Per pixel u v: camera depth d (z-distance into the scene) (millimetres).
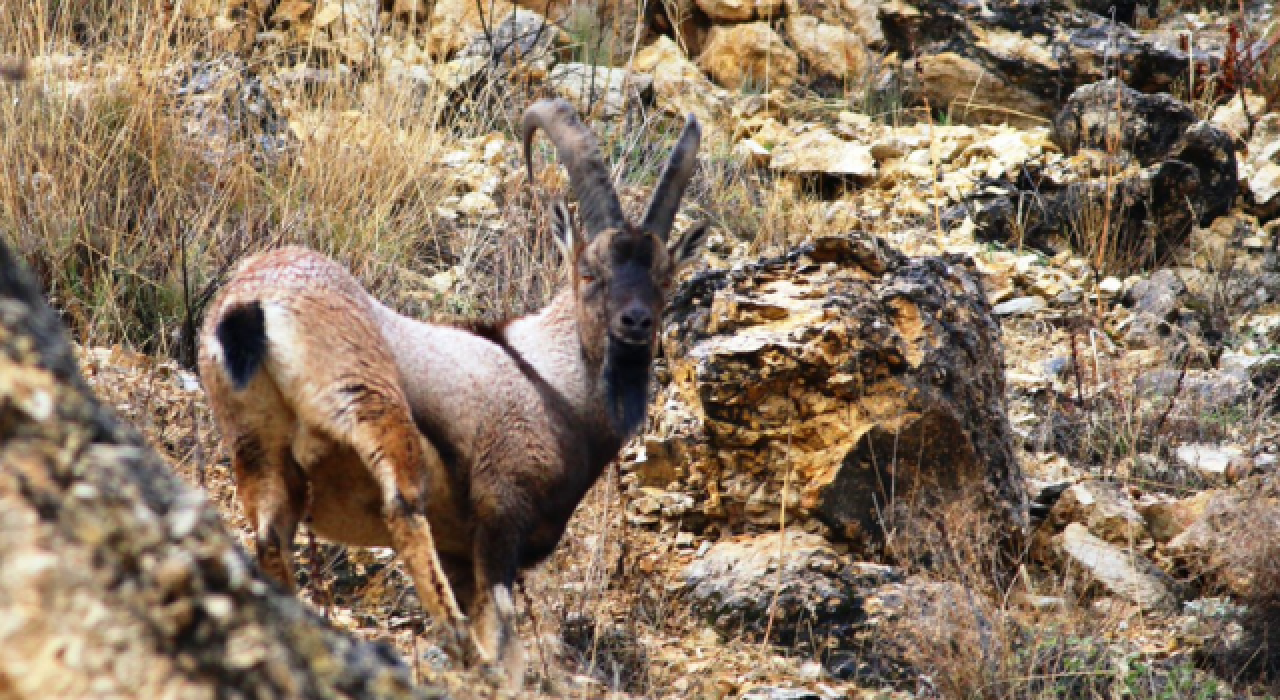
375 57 26969
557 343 13070
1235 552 16344
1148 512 18016
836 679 14570
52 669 5668
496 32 29766
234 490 15180
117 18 23766
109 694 5703
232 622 6227
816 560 15352
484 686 10375
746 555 15555
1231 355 24062
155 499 6578
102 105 21016
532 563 12914
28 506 6012
